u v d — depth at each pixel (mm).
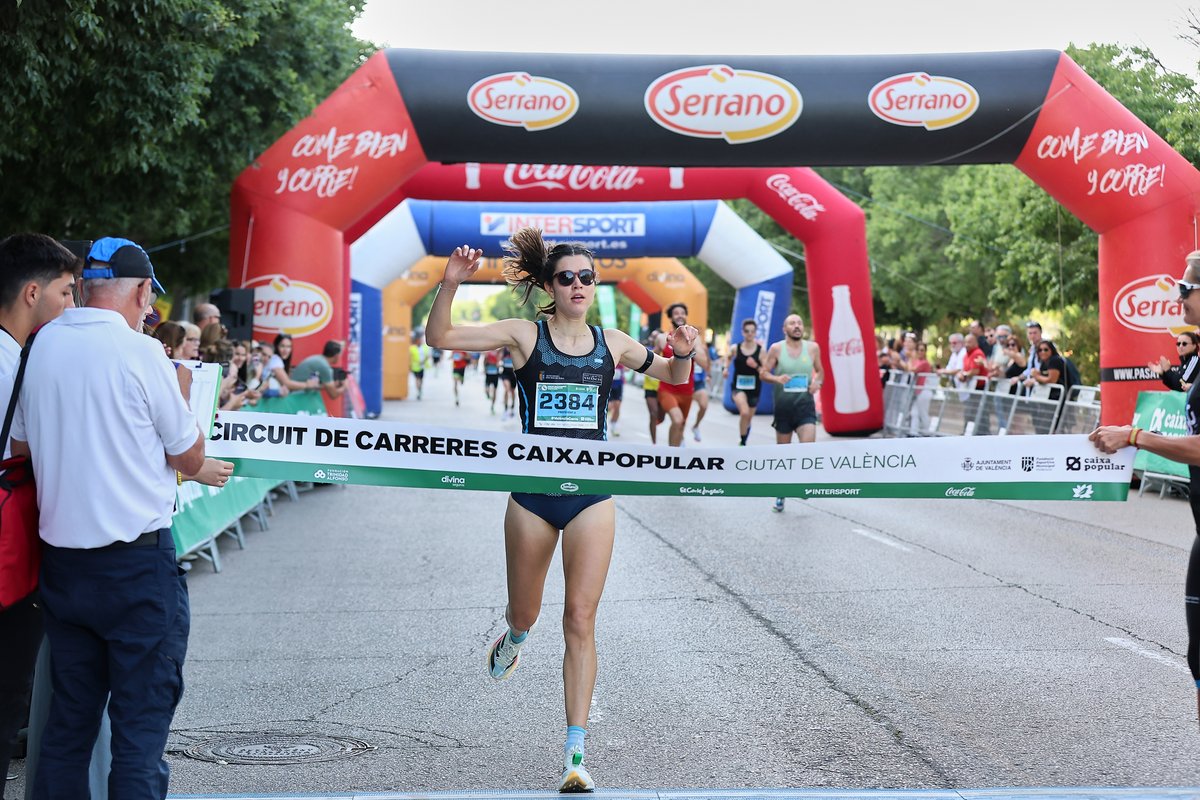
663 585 8789
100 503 3639
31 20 11500
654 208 27281
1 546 3635
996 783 4625
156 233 22641
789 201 21469
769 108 15391
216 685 6250
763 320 27812
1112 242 15289
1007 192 26766
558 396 4844
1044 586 8594
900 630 7246
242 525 12477
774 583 8828
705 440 21875
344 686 6215
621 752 5090
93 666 3768
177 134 17000
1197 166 17234
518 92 15523
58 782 3705
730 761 4945
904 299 40594
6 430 3727
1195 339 12594
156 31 13500
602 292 46000
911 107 15344
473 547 10875
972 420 20359
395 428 4945
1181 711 5547
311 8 19750
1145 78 17672
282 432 4961
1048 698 5789
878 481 5211
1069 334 24344
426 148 16062
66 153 14781
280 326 16250
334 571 9688
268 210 16141
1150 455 14047
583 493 4824
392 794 4355
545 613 7867
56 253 4066
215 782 4715
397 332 36719
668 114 15438
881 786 4602
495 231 26578
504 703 5887
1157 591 8391
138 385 3682
